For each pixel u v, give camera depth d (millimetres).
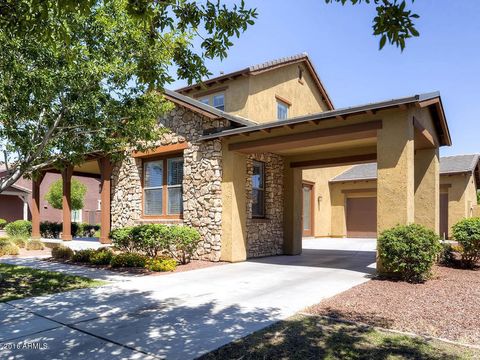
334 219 21766
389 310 5551
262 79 15336
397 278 8047
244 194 11203
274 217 13016
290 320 5094
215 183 10930
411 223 8094
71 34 6457
